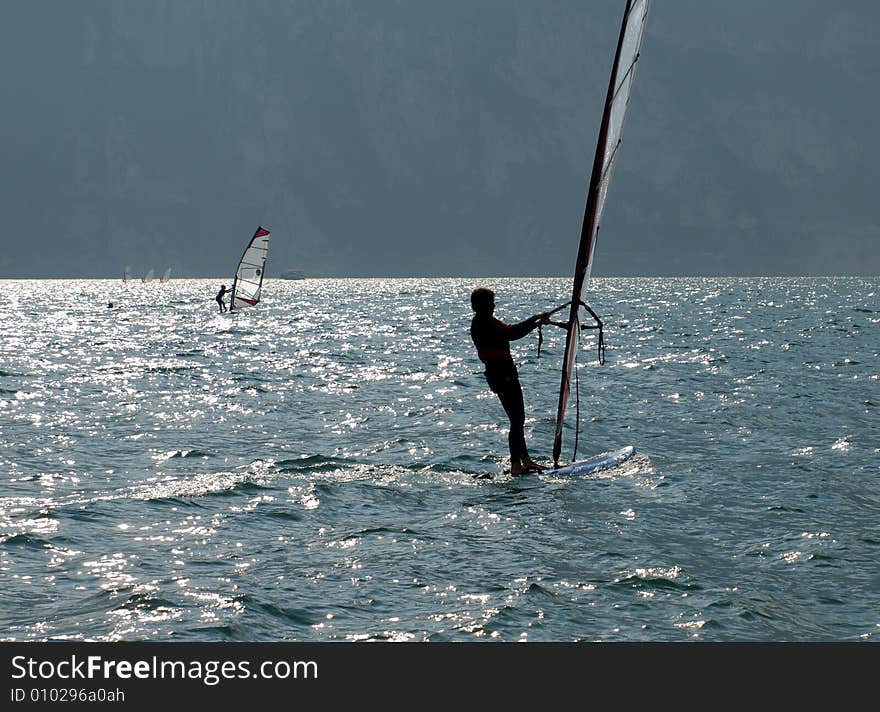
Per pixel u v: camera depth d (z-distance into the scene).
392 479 35.19
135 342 118.62
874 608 21.17
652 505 30.80
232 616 20.36
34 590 22.08
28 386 67.56
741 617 20.55
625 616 20.66
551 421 49.69
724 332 130.50
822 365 79.50
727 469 36.72
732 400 57.34
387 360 91.56
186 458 39.97
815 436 44.03
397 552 25.31
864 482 34.09
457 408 55.41
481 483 34.62
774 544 26.14
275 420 51.72
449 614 20.69
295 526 28.14
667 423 48.75
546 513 29.75
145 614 20.48
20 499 31.69
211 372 79.56
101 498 31.64
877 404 54.78
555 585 22.52
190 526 27.95
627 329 142.50
